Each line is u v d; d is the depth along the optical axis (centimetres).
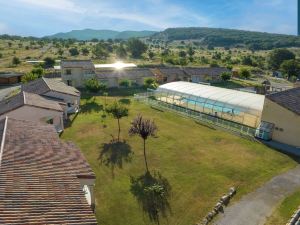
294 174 3188
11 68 11225
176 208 2597
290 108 3925
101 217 2473
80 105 6103
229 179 3066
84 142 4062
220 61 15412
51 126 3178
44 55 15788
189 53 18712
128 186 2939
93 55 16025
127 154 3678
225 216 2462
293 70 11800
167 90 6506
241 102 5116
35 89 5559
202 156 3638
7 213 1572
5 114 4094
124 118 5169
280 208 2561
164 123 4953
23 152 2306
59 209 1702
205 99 5638
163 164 3419
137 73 8600
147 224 2397
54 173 2117
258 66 15012
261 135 4166
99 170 3266
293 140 3934
